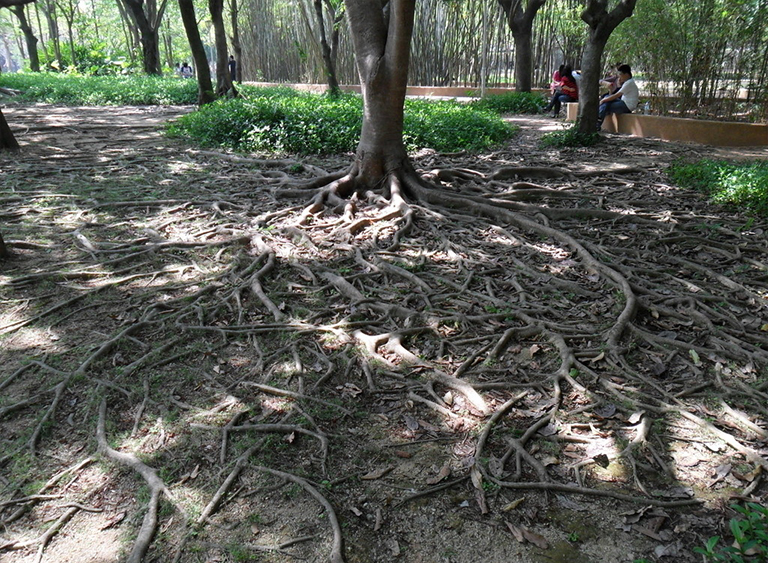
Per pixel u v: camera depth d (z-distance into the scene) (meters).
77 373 3.73
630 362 4.04
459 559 2.58
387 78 7.03
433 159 10.03
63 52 37.41
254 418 3.42
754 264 5.53
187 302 4.70
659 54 13.15
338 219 6.52
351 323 4.36
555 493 2.94
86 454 3.14
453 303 4.74
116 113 17.67
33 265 5.39
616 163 10.03
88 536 2.66
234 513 2.79
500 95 20.30
